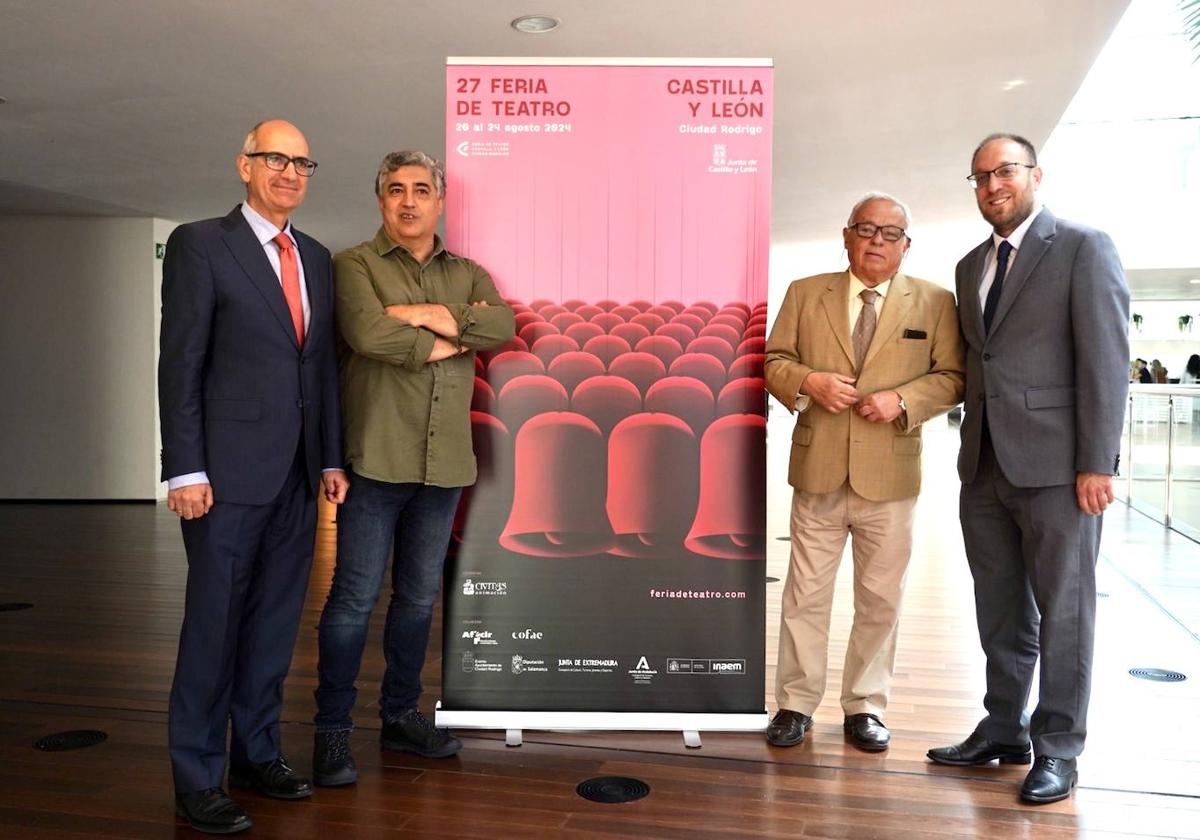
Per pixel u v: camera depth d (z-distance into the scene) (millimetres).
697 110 3182
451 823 2666
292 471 2791
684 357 3221
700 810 2750
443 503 3053
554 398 3223
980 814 2736
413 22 4633
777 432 17766
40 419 9656
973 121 6547
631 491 3244
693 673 3271
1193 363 16547
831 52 5191
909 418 3125
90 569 6277
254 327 2660
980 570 3086
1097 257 2824
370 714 3529
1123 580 5934
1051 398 2875
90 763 3074
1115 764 3104
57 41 4789
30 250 9586
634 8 4531
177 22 4574
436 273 3047
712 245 3197
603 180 3188
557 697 3271
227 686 2768
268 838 2576
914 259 15203
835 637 4641
